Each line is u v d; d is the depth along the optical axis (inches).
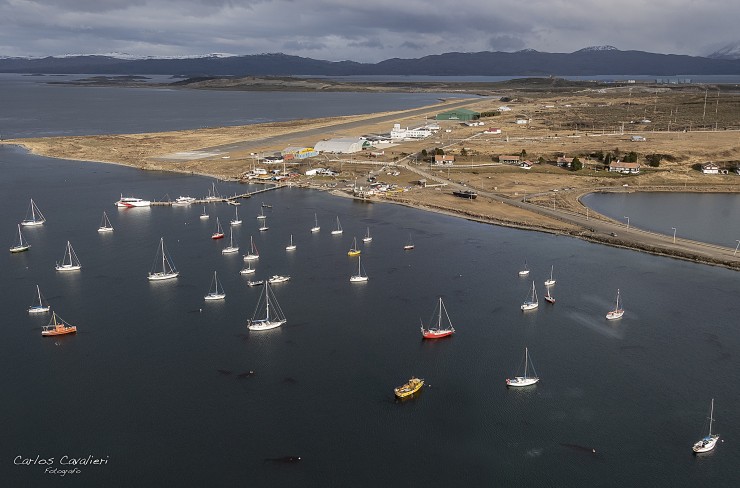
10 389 3575.3
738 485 2876.5
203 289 5073.8
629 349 4101.9
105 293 4970.5
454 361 3937.0
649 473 2945.4
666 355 4018.2
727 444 3152.1
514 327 4414.4
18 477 2881.4
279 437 3166.8
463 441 3157.0
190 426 3248.0
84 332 4279.0
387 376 3745.1
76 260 5757.9
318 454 3046.3
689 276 5393.7
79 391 3558.1
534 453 3075.8
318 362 3900.1
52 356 3954.2
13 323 4419.3
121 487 2822.3
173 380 3676.2
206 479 2874.0
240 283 5211.6
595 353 4047.7
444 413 3388.3
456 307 4744.1
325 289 5093.5
